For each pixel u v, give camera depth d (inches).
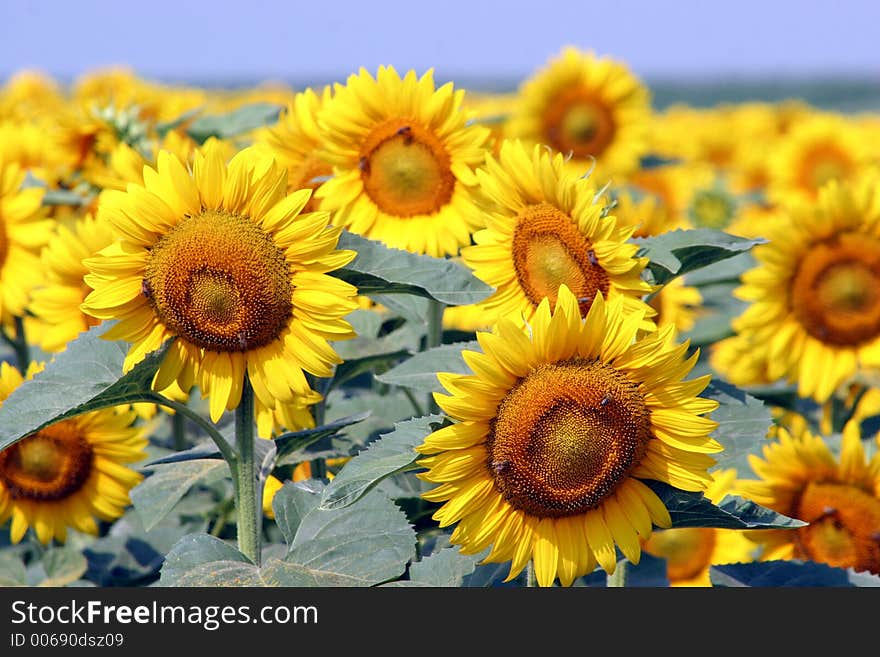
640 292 75.3
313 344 70.0
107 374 70.8
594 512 70.1
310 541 71.5
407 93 84.0
